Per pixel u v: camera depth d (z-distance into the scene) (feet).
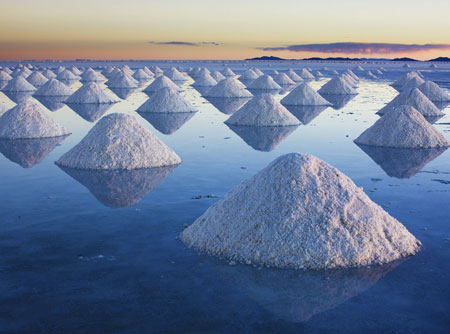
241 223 17.74
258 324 12.64
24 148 38.50
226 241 17.62
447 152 38.55
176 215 21.84
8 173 30.04
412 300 14.02
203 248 17.89
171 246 18.20
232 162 33.88
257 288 14.74
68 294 14.21
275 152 37.96
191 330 12.32
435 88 84.64
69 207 22.95
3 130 43.45
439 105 76.84
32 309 13.34
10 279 15.21
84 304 13.62
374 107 73.41
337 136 46.44
